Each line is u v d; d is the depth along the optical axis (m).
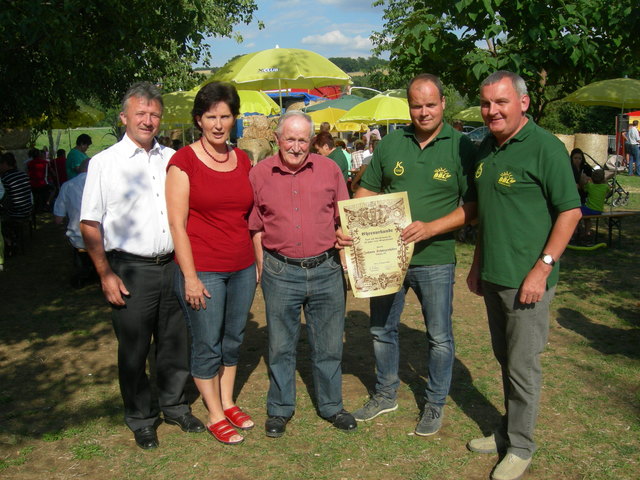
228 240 3.60
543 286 3.06
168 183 3.48
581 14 7.91
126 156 3.54
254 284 3.82
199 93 3.50
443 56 8.46
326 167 3.66
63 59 8.33
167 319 3.80
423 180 3.69
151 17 8.73
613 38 8.12
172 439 3.85
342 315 3.84
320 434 3.87
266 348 5.45
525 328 3.20
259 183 3.65
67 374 4.99
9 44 7.29
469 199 3.62
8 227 9.80
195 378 3.79
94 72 10.00
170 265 3.67
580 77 8.76
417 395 4.40
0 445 3.80
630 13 7.40
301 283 3.67
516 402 3.31
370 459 3.57
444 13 8.41
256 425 4.00
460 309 6.50
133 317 3.61
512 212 3.15
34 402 4.46
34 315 6.65
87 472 3.50
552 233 3.06
